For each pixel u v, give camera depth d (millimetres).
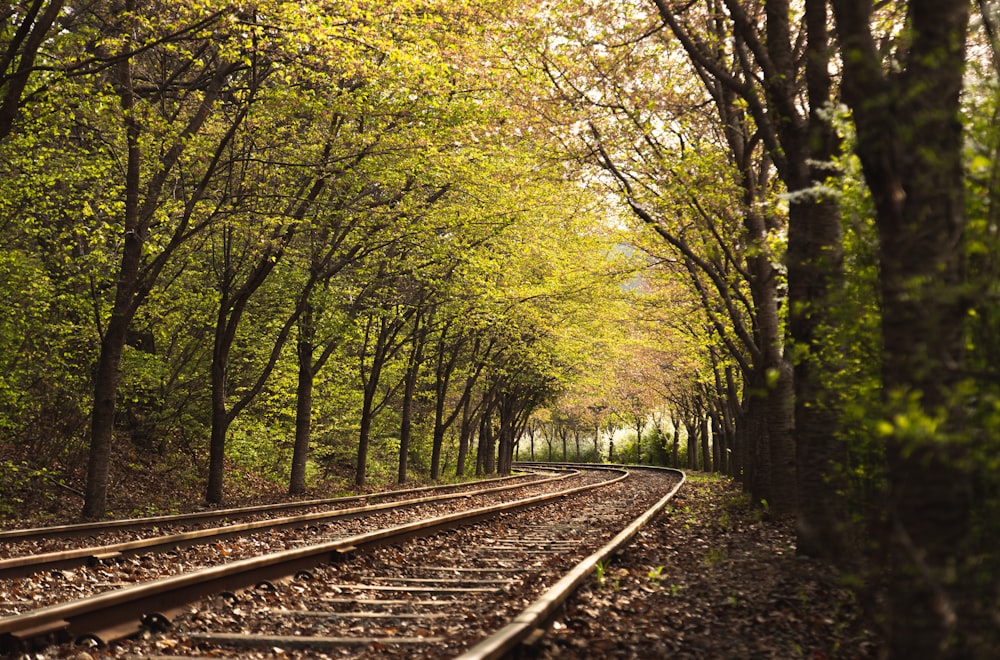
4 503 18531
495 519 16938
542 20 15375
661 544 11758
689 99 16891
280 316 26625
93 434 18000
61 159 19922
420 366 38750
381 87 18391
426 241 24625
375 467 42781
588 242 26422
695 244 17219
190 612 7148
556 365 49094
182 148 18609
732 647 6000
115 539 12797
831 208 8891
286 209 21203
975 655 4035
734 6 9992
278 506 18656
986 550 4355
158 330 25828
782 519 14258
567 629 6445
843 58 4789
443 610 7598
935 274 4109
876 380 5402
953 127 4195
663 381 49750
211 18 14672
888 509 4406
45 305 19500
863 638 5945
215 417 22531
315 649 6188
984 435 3908
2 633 5668
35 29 13656
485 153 21484
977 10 4984
